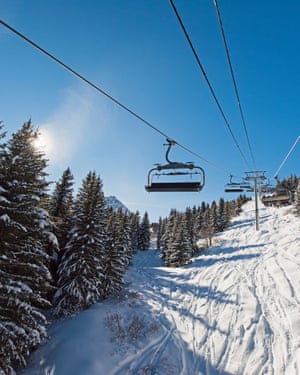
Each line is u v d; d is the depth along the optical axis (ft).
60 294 53.93
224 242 119.75
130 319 47.50
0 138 39.45
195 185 25.17
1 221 35.58
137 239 225.15
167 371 31.53
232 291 54.08
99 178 66.28
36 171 43.75
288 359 29.48
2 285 34.06
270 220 152.35
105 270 64.90
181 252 118.01
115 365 33.94
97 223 61.00
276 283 52.11
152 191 26.37
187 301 55.83
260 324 38.17
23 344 35.14
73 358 36.73
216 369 30.91
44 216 41.01
